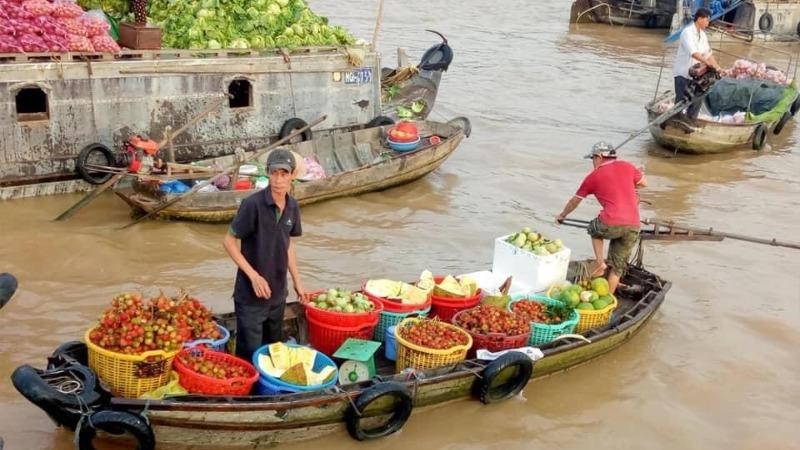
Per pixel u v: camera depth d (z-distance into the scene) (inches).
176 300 271.6
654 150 644.7
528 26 1168.8
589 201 525.3
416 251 432.8
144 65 467.2
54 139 452.8
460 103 745.6
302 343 307.4
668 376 331.0
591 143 652.1
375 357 310.5
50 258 390.6
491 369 287.3
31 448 260.4
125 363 246.2
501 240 358.3
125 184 475.8
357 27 1039.0
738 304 394.6
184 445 255.9
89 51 454.3
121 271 384.5
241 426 253.9
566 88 826.8
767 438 295.1
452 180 543.2
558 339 312.3
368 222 463.2
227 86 498.3
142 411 241.4
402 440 279.4
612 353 342.6
